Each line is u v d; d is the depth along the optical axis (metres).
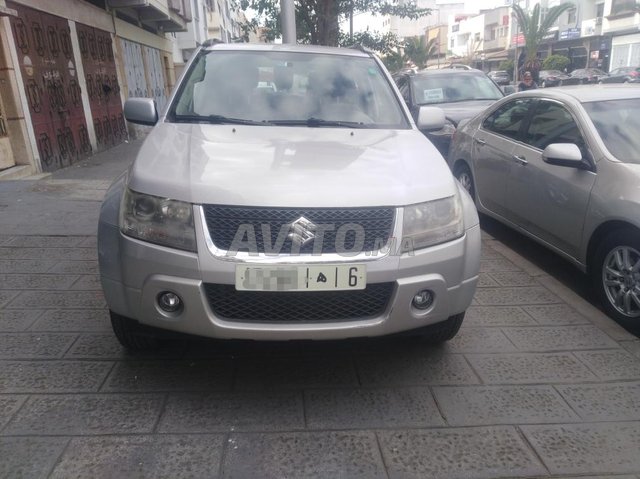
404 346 3.38
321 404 2.80
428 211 2.73
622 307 3.73
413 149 3.25
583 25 45.06
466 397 2.89
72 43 10.48
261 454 2.44
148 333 2.81
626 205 3.66
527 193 4.87
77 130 10.43
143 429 2.57
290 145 3.16
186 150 2.99
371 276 2.59
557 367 3.19
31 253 4.82
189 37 25.50
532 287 4.36
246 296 2.58
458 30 68.88
